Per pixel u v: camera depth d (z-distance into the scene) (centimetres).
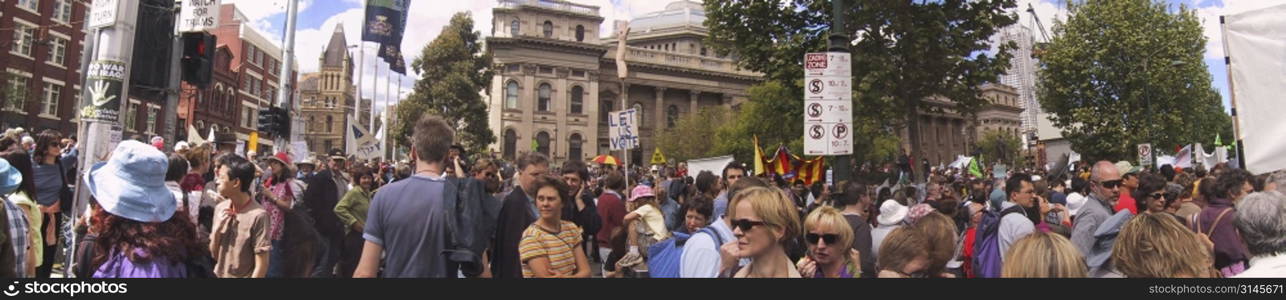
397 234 344
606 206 797
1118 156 3453
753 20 1470
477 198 377
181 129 4888
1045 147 4750
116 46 669
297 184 851
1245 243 321
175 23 855
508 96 5375
